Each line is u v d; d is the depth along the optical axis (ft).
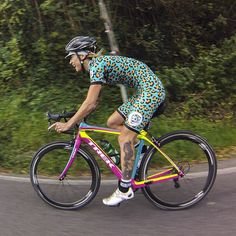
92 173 14.26
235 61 26.66
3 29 25.48
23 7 23.62
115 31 25.02
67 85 24.08
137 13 26.68
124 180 13.61
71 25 23.62
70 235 12.39
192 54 27.94
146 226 12.93
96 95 12.98
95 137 16.99
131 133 13.34
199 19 29.89
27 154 19.40
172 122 22.53
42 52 23.82
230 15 30.17
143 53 26.27
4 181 16.93
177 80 24.56
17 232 12.59
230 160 19.04
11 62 24.70
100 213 13.97
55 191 14.55
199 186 14.43
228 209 13.93
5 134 21.06
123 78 13.29
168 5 26.78
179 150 14.82
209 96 25.18
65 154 14.65
